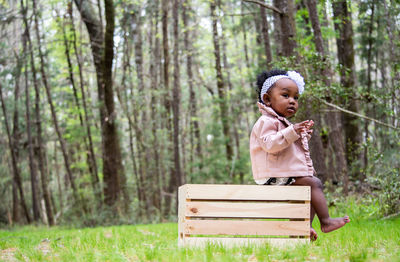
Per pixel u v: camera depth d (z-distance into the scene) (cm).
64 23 2367
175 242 584
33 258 412
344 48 1811
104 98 2159
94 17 2288
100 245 536
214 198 437
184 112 3891
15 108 2881
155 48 2975
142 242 611
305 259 360
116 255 386
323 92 1056
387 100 997
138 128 2595
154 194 2661
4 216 2962
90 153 2447
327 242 489
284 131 435
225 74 3544
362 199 974
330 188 1246
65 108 3027
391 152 1112
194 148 3412
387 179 872
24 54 2373
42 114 3077
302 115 1102
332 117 1372
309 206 438
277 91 479
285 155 453
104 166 2186
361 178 1360
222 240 435
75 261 381
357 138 1766
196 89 4119
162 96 2722
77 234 875
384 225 730
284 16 1424
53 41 2378
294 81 490
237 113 3175
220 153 2991
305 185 451
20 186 2769
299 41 1121
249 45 3666
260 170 458
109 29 2014
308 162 461
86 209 2219
